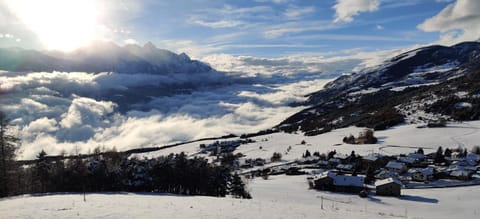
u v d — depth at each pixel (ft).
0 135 169.68
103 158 247.09
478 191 266.98
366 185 300.40
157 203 128.57
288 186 311.27
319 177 298.76
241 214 112.06
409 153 455.63
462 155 409.90
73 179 218.59
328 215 121.49
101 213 102.58
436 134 559.38
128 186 223.71
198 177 237.45
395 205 226.38
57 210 103.76
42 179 219.41
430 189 289.12
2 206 110.42
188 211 112.88
